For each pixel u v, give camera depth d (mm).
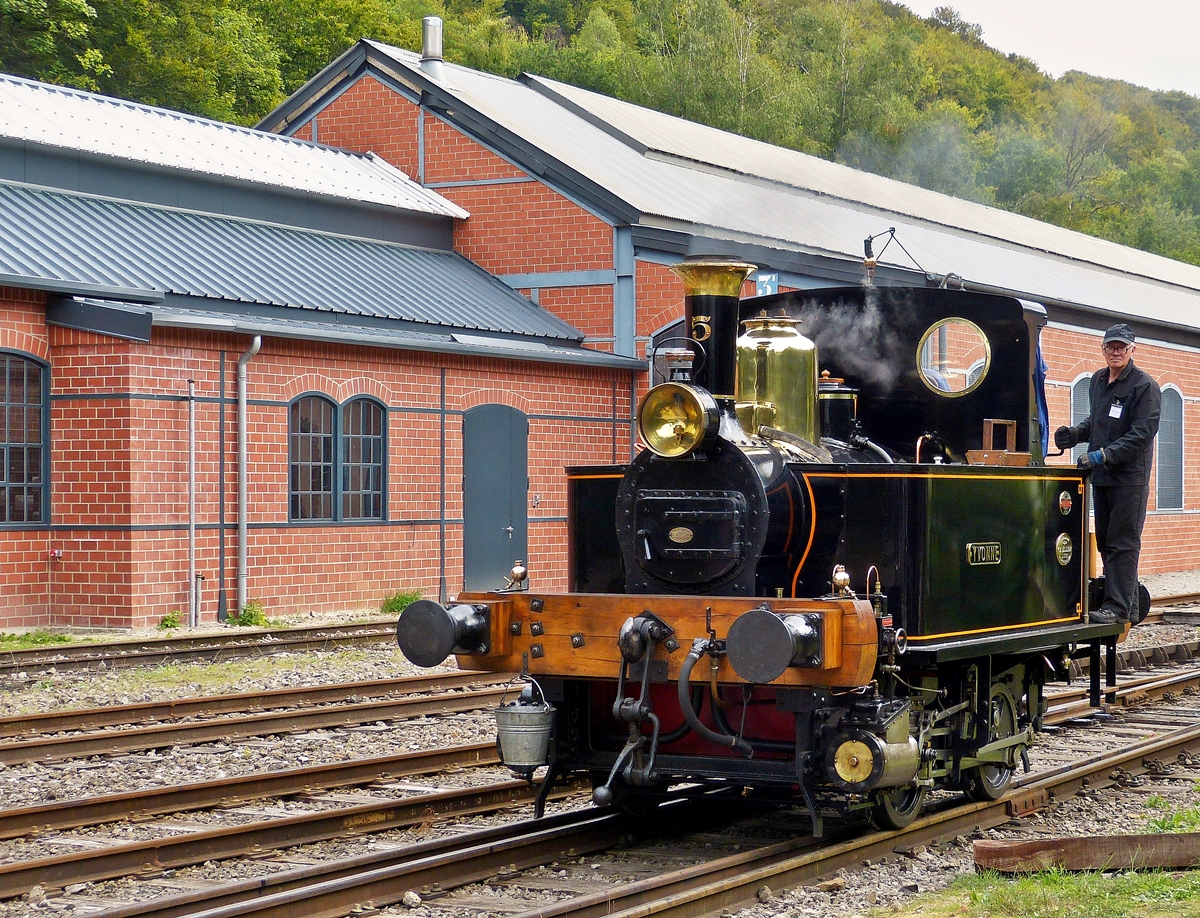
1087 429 8258
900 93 68875
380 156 23969
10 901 5699
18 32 37281
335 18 51812
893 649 6148
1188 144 119938
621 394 21797
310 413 17266
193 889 5922
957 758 7188
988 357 7426
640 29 60250
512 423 19938
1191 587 25500
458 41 65125
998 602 7012
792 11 70500
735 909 5605
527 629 6582
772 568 6492
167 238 18000
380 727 10117
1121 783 8328
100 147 18297
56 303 15453
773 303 7922
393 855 6043
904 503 6387
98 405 15336
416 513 18516
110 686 11688
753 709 6594
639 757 6484
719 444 6309
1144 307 30766
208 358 16016
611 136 25609
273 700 10914
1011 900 5562
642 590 6562
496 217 22828
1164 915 5461
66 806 6965
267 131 24812
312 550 17125
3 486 15250
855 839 6453
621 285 21750
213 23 44875
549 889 5906
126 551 15211
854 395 7406
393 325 18734
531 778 6945
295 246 19828
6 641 14320
